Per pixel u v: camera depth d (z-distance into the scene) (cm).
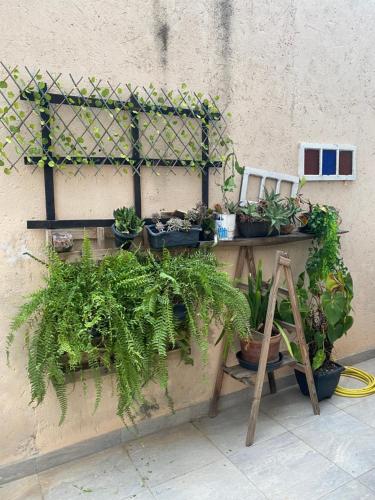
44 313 164
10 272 181
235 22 219
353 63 268
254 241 220
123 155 194
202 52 212
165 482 188
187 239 195
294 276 267
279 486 183
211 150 221
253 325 222
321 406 252
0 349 184
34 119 176
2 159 173
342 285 252
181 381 232
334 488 182
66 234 183
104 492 182
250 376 219
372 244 302
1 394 186
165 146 207
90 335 160
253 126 233
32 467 196
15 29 169
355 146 277
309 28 246
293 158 252
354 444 213
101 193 196
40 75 174
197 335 181
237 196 235
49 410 197
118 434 216
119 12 188
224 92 221
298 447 211
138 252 195
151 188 208
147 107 197
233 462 200
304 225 245
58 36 177
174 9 201
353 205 286
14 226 179
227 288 183
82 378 179
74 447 205
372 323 315
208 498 177
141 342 170
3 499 179
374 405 252
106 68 188
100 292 164
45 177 181
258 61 230
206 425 233
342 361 302
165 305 171
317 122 259
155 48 199
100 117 189
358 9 264
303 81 248
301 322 228
